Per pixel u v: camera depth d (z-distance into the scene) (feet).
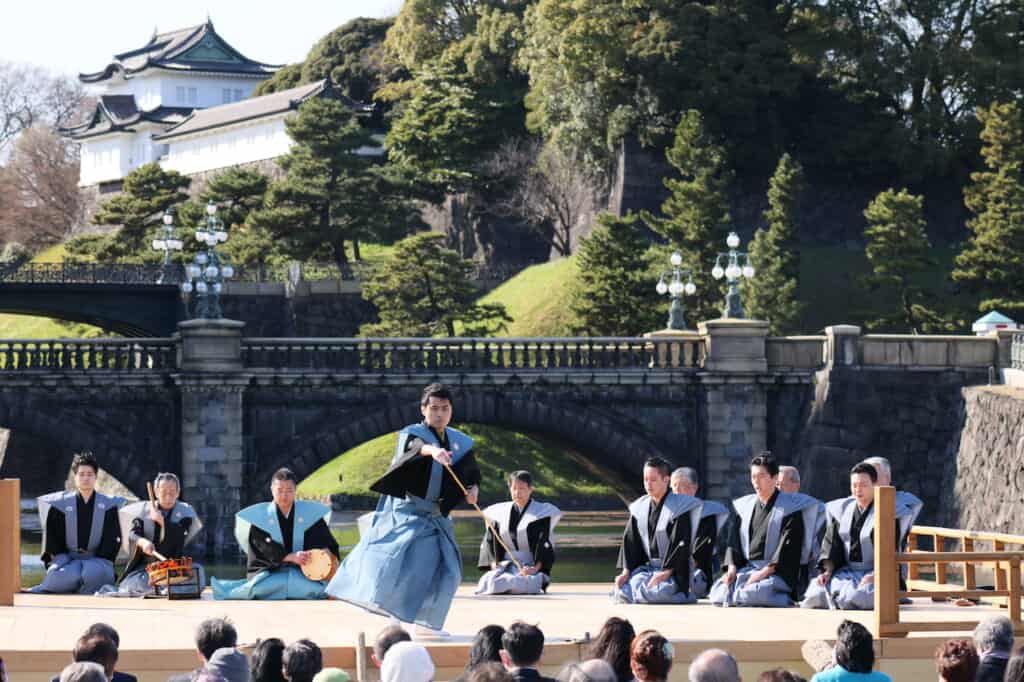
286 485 163.22
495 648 106.32
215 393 397.60
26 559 399.44
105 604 156.76
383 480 128.77
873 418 403.54
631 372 413.39
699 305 590.14
